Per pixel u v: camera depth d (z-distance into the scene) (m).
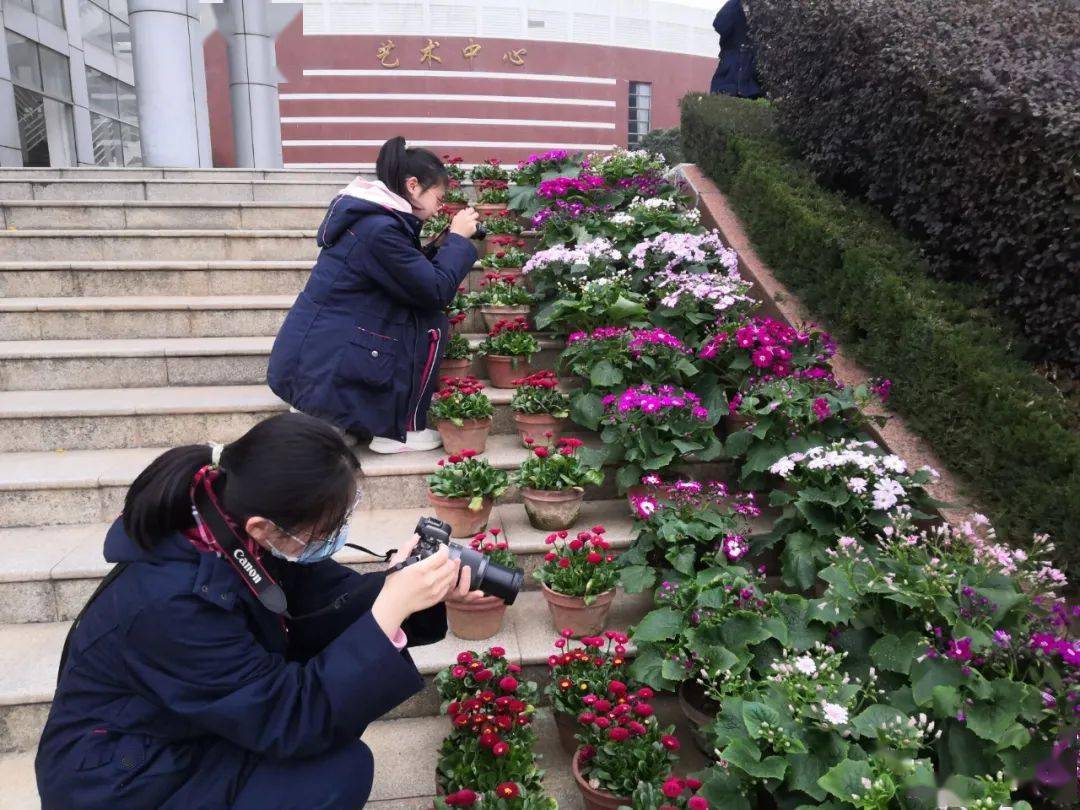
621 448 3.19
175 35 6.65
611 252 4.32
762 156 4.55
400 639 1.48
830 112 4.09
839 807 1.66
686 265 4.28
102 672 1.35
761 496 3.26
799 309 3.80
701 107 5.51
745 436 3.12
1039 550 2.33
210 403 3.32
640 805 1.77
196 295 4.30
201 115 7.05
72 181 5.32
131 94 15.30
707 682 2.24
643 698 2.04
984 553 2.23
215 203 5.01
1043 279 2.90
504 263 4.63
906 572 2.17
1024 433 2.50
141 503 1.32
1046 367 2.96
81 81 12.30
